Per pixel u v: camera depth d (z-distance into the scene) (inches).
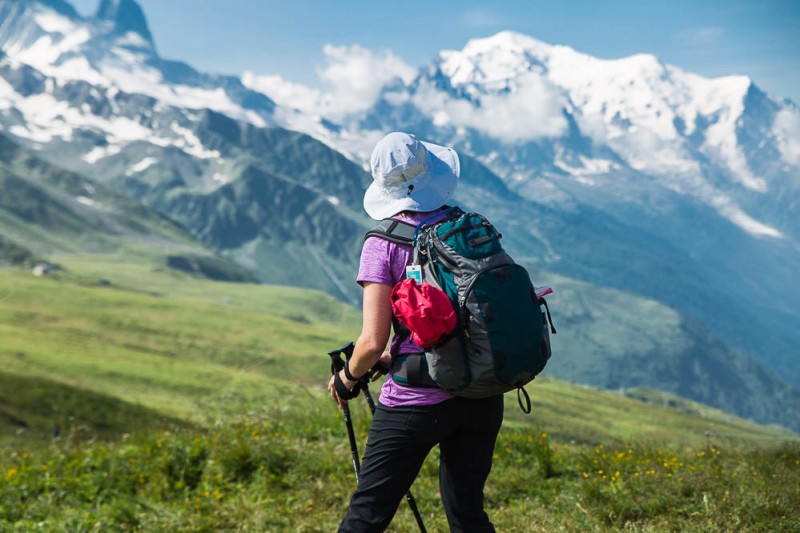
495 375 138.3
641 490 259.8
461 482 157.1
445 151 167.0
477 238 147.9
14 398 3208.7
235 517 263.6
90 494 299.7
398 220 155.6
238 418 403.9
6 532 259.9
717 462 314.8
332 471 302.0
